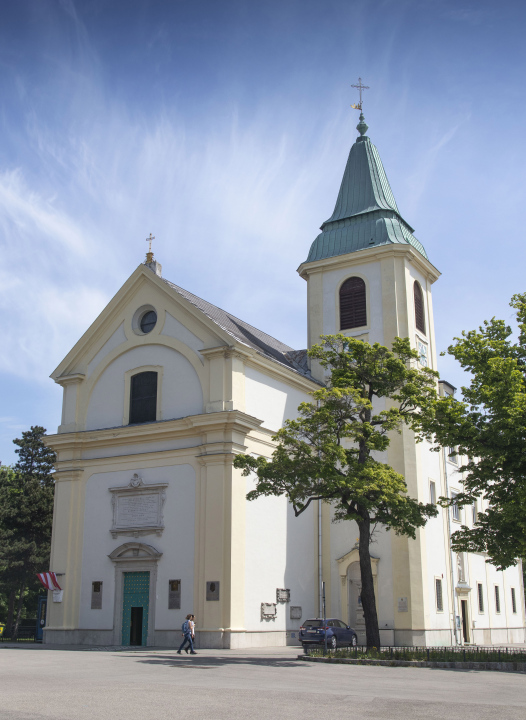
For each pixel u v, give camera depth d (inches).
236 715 480.4
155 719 458.0
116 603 1338.6
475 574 1808.6
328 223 1894.7
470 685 716.7
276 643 1337.4
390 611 1498.5
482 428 1097.4
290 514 1461.6
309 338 1809.8
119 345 1487.5
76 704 516.1
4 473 2290.8
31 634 2143.2
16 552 2033.7
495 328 1183.6
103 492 1416.1
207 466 1298.0
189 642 1076.5
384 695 615.2
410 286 1763.0
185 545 1294.3
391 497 1066.1
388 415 1140.5
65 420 1503.4
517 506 1021.8
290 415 1523.1
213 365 1352.1
